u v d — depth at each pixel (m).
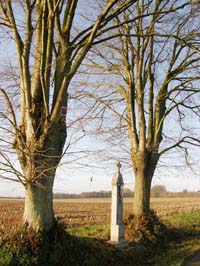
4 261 10.55
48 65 12.02
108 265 13.16
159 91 20.97
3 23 12.23
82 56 12.30
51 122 11.88
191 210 41.28
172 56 20.50
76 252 12.42
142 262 14.77
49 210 12.10
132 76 20.05
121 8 12.99
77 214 35.31
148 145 20.39
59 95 12.10
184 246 18.25
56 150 12.05
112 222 16.52
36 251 11.11
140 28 19.62
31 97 11.91
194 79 19.53
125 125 20.62
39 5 12.39
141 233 18.16
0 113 10.66
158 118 20.89
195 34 19.08
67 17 13.02
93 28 12.27
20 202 62.41
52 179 12.06
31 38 11.78
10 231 11.52
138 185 20.00
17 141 11.31
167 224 22.89
